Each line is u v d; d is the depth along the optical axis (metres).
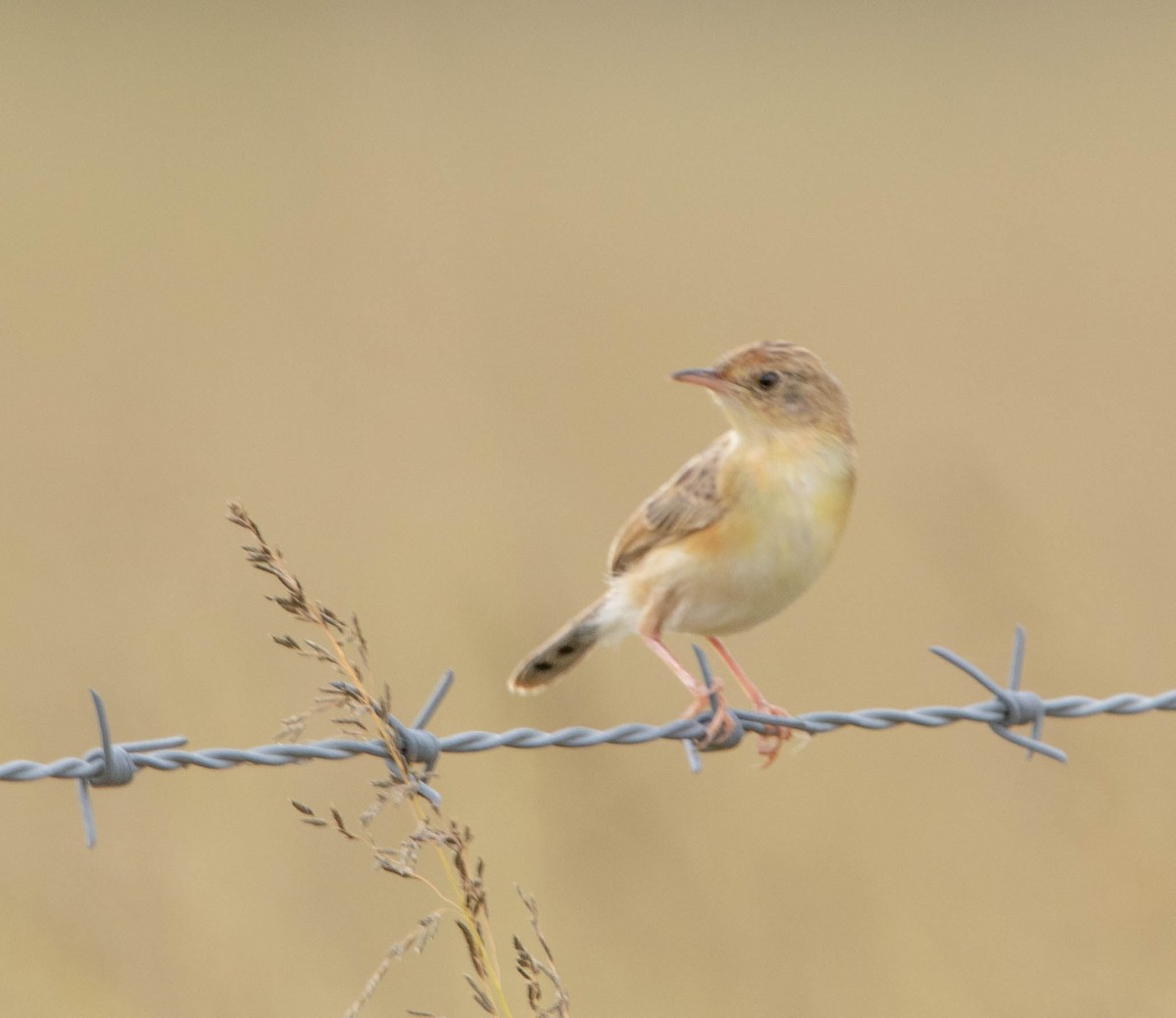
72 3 50.44
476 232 29.73
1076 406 19.33
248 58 44.06
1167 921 8.78
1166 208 30.03
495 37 48.72
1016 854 9.66
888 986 8.67
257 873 9.38
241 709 11.01
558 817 9.20
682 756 11.09
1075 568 13.18
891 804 10.29
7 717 10.77
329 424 19.09
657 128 40.16
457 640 11.53
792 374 8.12
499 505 16.22
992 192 32.88
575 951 8.76
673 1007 8.50
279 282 26.00
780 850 9.48
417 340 22.62
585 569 14.16
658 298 25.22
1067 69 44.72
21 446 17.62
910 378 20.81
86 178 34.12
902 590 13.60
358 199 32.16
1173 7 51.47
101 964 8.52
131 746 5.75
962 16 51.62
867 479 16.38
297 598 5.46
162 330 23.38
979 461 13.16
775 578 8.09
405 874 5.20
